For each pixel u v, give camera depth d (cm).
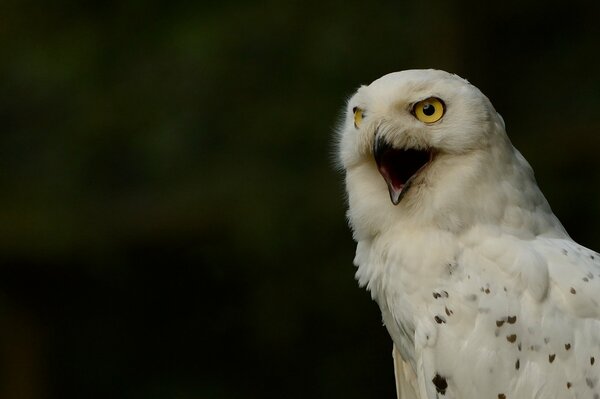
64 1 1617
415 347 713
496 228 710
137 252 1507
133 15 1591
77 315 1577
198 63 1544
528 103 1516
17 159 1572
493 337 693
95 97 1563
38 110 1584
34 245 1497
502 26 1544
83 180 1548
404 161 735
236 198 1457
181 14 1585
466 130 711
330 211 1417
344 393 1447
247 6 1565
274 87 1512
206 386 1520
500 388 689
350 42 1506
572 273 699
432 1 1511
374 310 1432
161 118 1534
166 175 1518
